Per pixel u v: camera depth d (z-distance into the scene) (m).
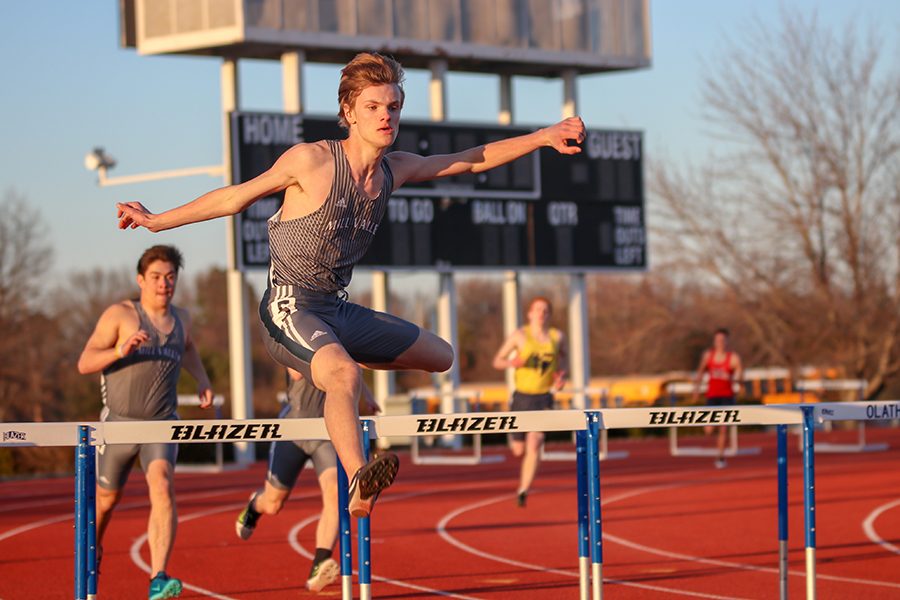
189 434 6.68
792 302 44.28
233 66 30.78
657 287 47.81
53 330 57.28
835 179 43.38
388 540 14.20
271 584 11.15
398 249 30.16
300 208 5.92
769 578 10.93
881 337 43.69
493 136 31.28
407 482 22.62
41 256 55.81
